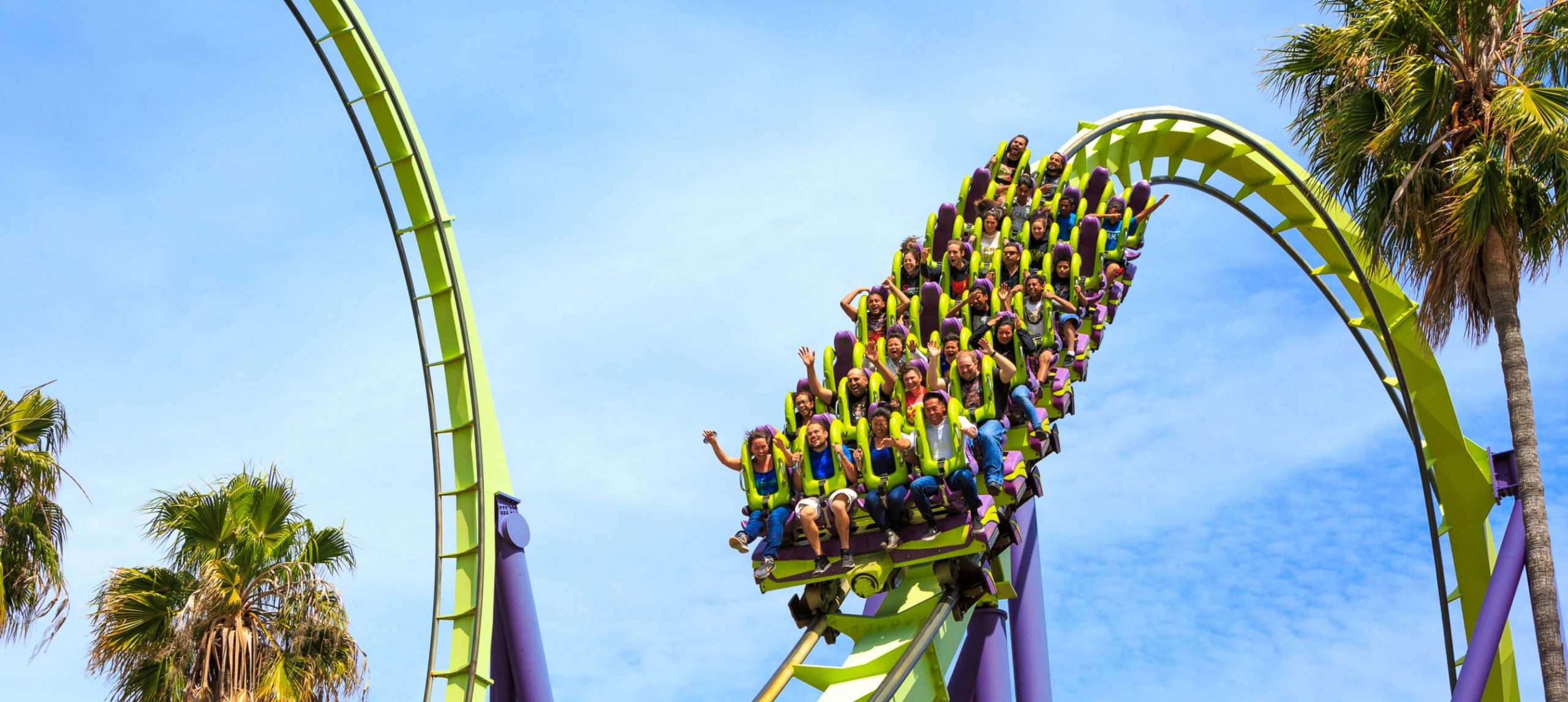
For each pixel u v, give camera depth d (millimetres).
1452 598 22344
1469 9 15750
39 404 18828
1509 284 15500
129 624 19312
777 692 13594
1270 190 24953
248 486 20578
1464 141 15930
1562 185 15375
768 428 14375
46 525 18203
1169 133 25297
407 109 20047
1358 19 16625
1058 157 21266
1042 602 18188
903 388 14625
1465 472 22328
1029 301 17125
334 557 20859
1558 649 14742
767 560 14070
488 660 17984
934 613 14273
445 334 19766
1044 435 15070
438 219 19875
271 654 19219
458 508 19094
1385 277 23234
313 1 19578
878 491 13773
